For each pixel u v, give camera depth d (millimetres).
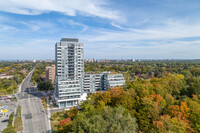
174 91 96625
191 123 53531
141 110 65062
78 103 119688
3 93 153000
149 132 53969
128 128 44781
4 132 55500
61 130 57281
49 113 100875
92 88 149375
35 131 75688
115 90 83438
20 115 96812
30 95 149375
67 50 123625
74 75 126625
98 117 47281
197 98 75188
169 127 47719
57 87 120500
